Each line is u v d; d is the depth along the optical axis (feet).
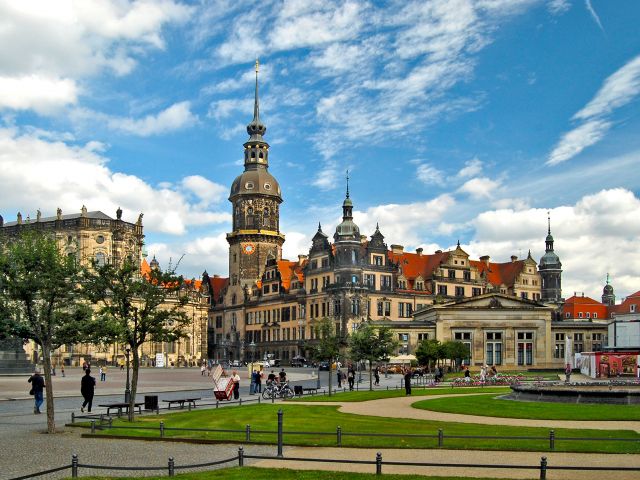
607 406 164.66
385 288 505.25
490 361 432.25
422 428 124.16
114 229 523.29
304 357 520.42
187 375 371.56
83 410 156.25
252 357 531.09
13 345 311.88
